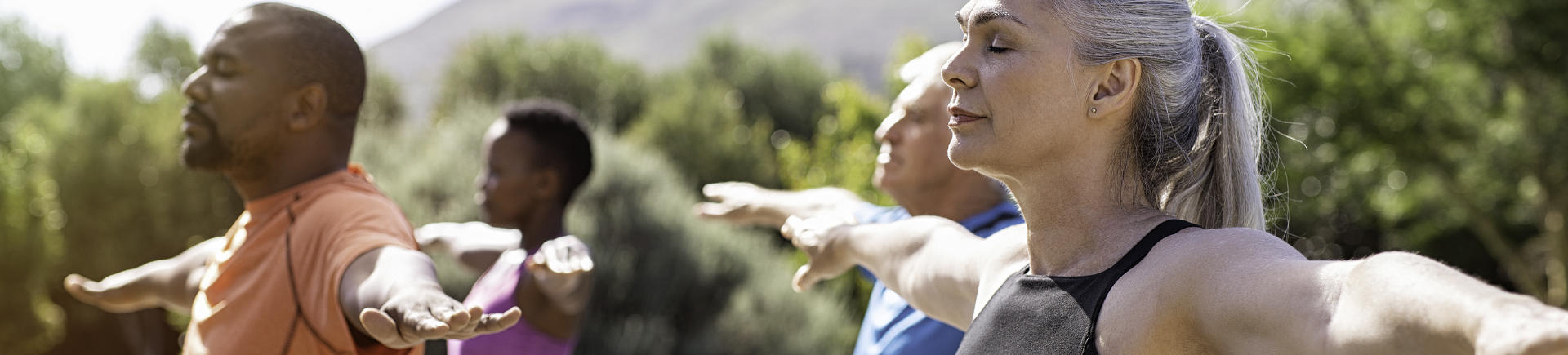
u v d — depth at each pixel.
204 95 2.06
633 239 9.72
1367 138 17.11
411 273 1.75
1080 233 1.32
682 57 86.31
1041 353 1.25
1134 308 1.18
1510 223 18.39
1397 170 17.64
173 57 36.66
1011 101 1.29
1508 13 15.98
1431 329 0.87
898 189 2.81
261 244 2.02
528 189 3.71
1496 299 0.83
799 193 3.14
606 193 9.87
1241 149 1.45
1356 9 17.48
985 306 1.39
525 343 3.17
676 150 19.94
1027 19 1.29
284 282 1.95
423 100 33.16
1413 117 16.97
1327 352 0.97
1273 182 1.76
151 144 19.80
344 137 2.15
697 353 9.40
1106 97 1.30
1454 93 17.19
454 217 9.51
